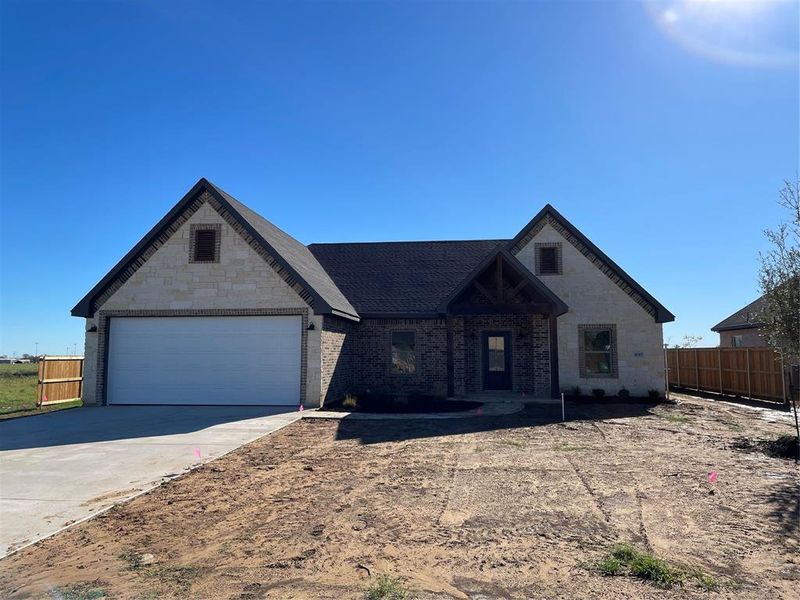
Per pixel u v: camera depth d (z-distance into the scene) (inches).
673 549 207.9
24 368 1752.0
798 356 394.6
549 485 299.7
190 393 665.6
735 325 1143.6
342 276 877.2
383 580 181.5
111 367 679.7
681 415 590.9
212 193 679.7
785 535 222.5
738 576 184.5
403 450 399.9
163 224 678.5
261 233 685.3
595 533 225.3
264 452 396.8
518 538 220.4
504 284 773.3
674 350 988.6
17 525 242.7
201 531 233.6
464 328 788.0
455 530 230.1
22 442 434.9
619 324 757.9
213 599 169.5
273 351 659.4
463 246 941.2
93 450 402.6
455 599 168.2
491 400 708.7
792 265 396.2
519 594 171.6
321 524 239.6
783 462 354.9
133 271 684.1
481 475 323.0
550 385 745.0
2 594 174.7
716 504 263.6
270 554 206.2
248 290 666.2
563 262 772.6
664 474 323.3
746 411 628.1
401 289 832.3
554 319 729.6
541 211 780.0
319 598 169.3
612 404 690.2
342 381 738.2
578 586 177.0
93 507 268.1
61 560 203.5
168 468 348.5
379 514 252.1
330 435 466.3
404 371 786.8
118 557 205.6
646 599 167.8
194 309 671.1
